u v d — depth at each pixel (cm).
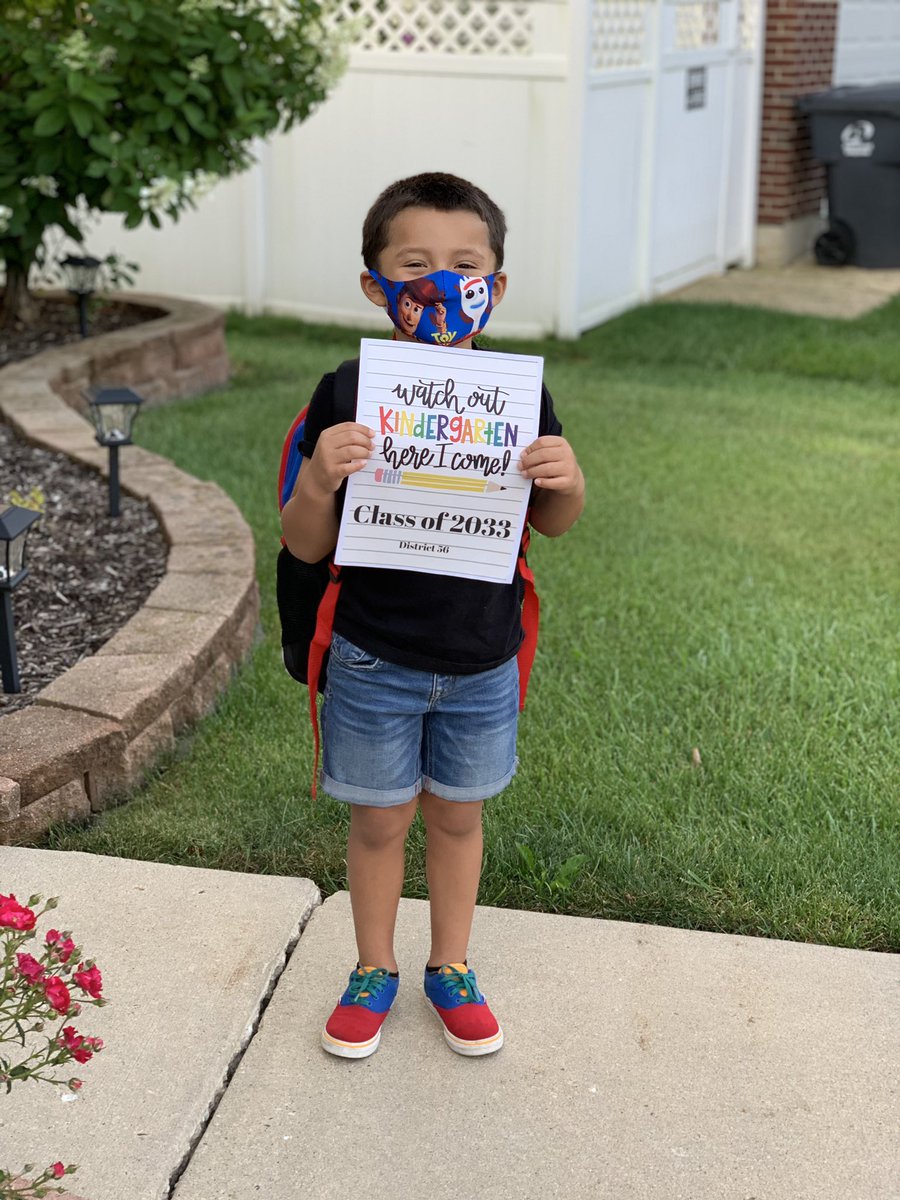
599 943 287
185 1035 256
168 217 1011
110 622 423
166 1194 223
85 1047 193
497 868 312
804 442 694
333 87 768
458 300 227
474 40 914
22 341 777
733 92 1158
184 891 300
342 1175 226
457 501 228
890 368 852
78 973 187
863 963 282
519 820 330
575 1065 252
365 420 225
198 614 399
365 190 961
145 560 470
